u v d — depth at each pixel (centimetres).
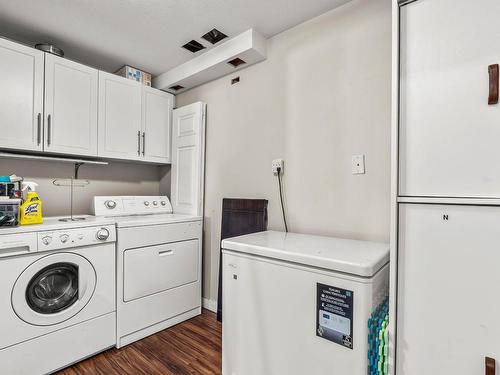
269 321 134
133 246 205
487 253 92
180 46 228
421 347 102
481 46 94
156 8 181
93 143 229
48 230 168
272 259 135
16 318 156
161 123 279
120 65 262
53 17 189
